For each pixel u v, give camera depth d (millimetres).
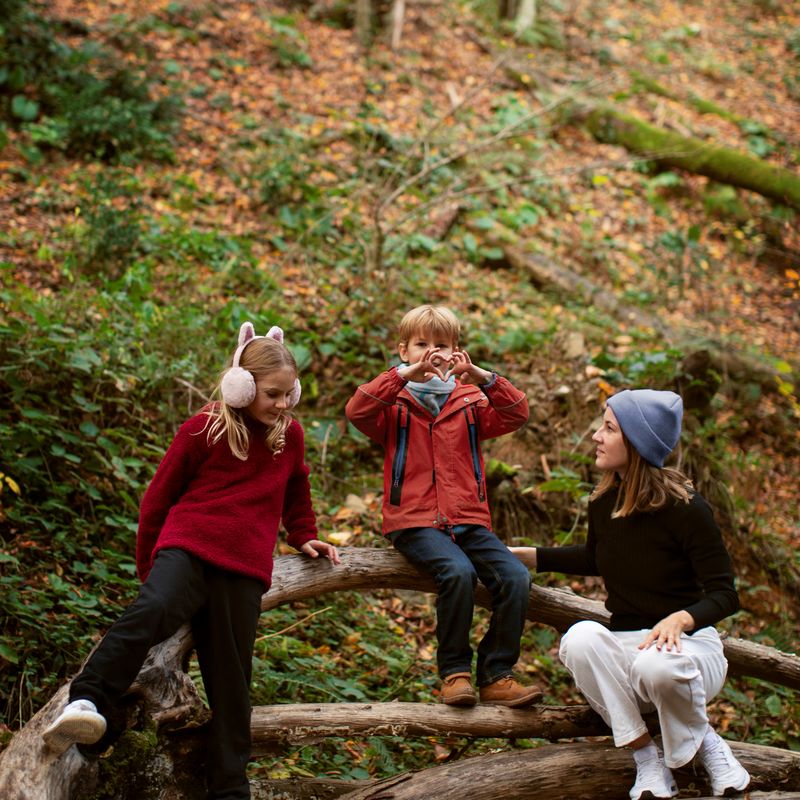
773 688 4594
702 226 9492
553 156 9922
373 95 9953
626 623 2961
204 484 2836
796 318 8320
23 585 3754
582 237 8688
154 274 6102
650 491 2885
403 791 2779
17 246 6062
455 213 8164
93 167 7395
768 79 12914
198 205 7328
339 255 7102
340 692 3643
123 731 2617
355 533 4793
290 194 7609
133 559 4133
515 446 5539
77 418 4516
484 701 3035
